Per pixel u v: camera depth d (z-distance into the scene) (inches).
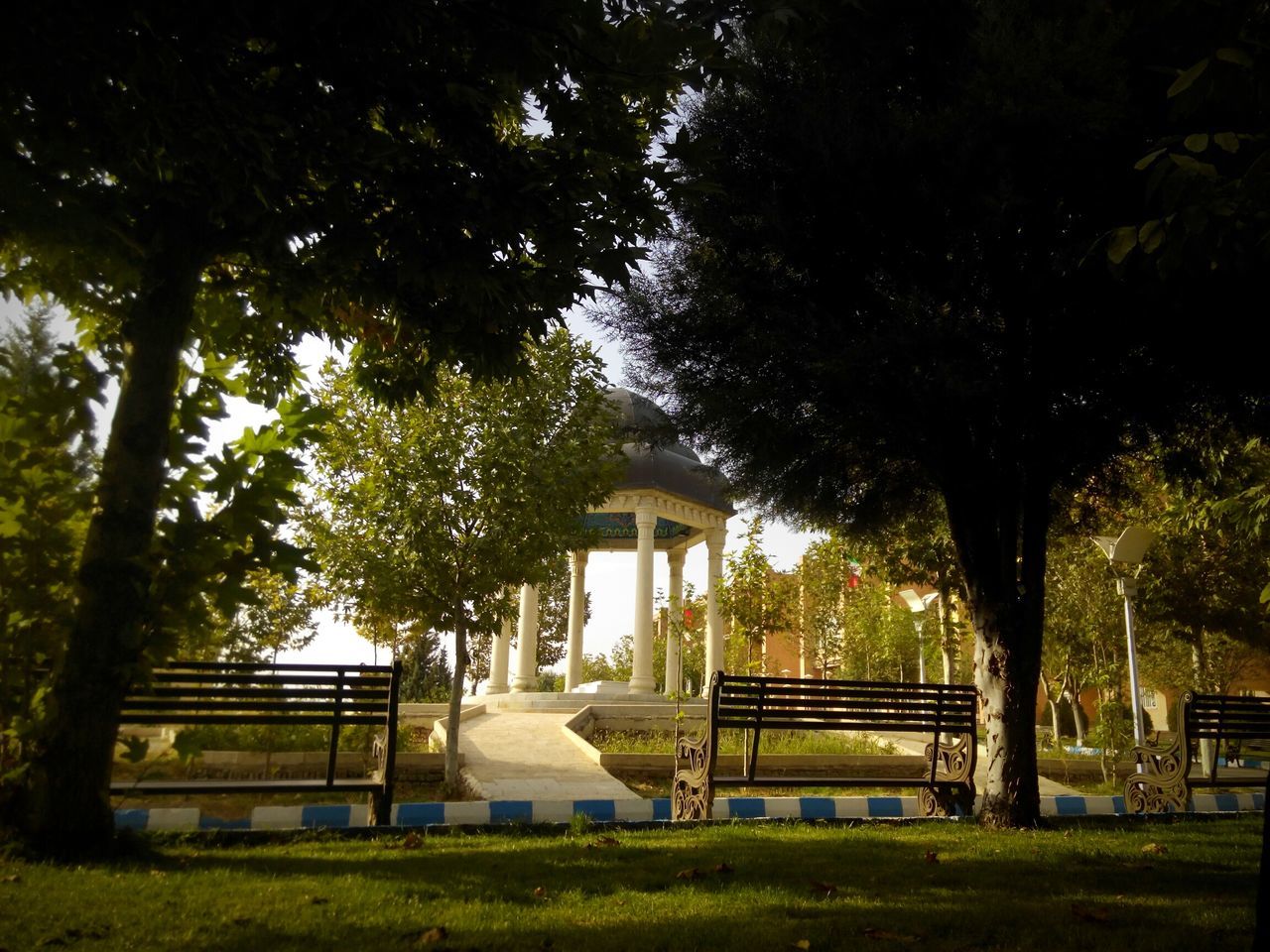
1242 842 318.3
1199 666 895.7
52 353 142.9
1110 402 353.1
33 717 179.5
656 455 1066.7
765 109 354.6
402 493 534.0
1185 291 305.3
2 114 167.3
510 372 271.4
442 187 215.5
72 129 175.0
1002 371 348.8
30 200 147.2
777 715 370.3
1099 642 989.8
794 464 395.5
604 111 207.2
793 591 852.0
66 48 162.9
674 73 197.9
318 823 318.3
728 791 505.4
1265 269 291.7
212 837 262.7
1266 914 140.7
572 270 238.1
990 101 308.2
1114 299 324.2
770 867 239.6
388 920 169.0
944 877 233.5
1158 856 281.1
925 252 350.9
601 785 517.3
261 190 197.6
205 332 211.0
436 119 207.0
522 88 201.3
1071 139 307.1
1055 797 454.3
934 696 398.0
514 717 845.2
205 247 217.0
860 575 1195.9
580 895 197.0
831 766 620.7
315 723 284.7
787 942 161.6
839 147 333.1
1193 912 197.5
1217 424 392.8
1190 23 205.2
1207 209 178.9
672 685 1215.6
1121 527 659.4
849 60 321.7
